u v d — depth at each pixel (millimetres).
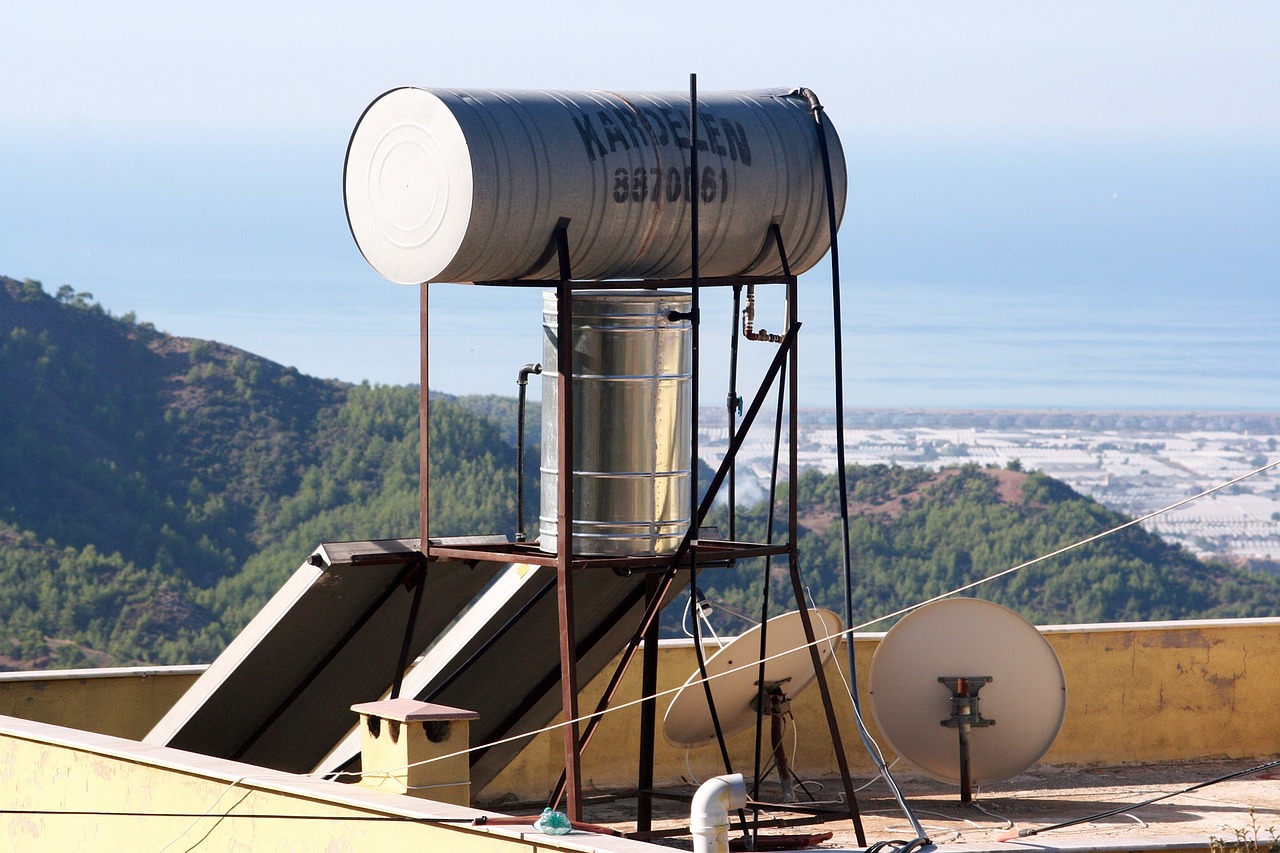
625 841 8430
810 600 13203
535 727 14719
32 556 125812
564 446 11445
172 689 16156
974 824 13797
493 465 126562
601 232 11602
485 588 14391
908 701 14250
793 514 12672
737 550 12383
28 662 113188
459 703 13766
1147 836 12961
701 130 12000
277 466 147625
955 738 14336
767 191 12180
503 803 15508
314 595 12398
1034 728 14297
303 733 14367
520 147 11281
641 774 13688
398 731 10648
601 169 11516
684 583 13289
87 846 11281
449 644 13227
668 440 12250
